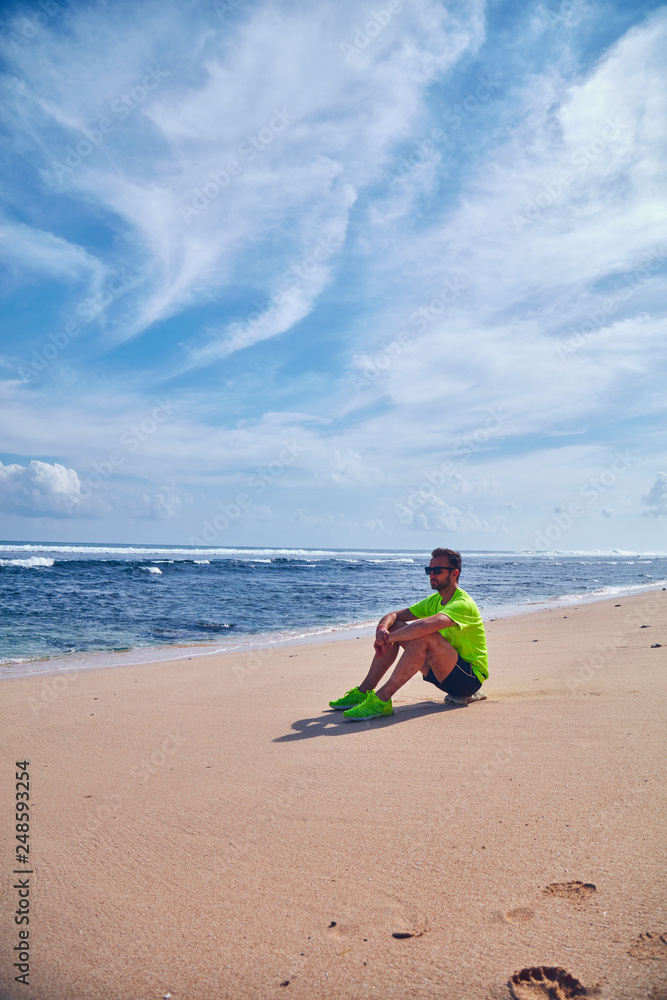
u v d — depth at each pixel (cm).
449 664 414
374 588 2241
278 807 262
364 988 149
